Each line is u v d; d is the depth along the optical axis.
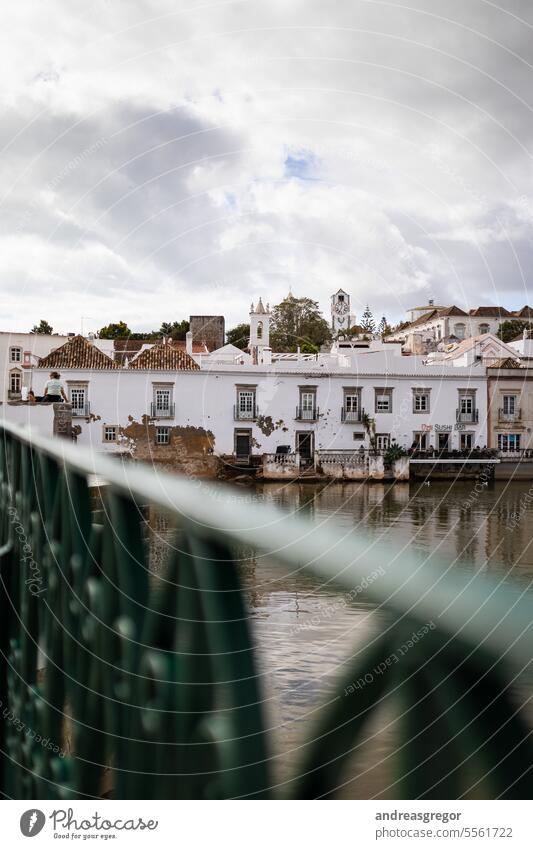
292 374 55.84
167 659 1.04
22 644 2.49
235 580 0.82
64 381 50.62
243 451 55.19
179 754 0.99
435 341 77.62
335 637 7.93
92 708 1.54
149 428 52.84
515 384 58.28
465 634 0.56
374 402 57.06
